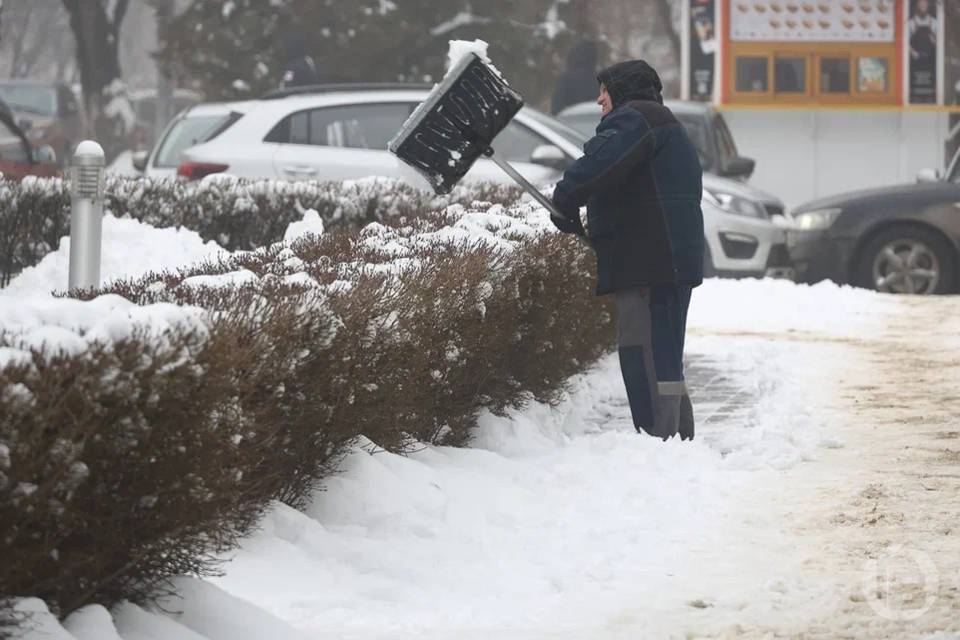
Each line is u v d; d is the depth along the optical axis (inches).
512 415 904.3
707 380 1162.0
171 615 508.7
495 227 1000.2
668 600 587.5
